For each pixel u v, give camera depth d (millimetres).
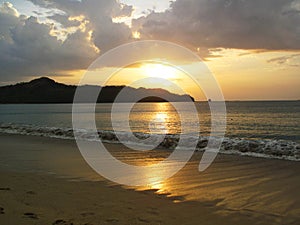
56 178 6801
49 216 4211
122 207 4754
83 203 4902
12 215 4211
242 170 7766
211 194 5652
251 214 4605
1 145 12828
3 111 77250
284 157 9375
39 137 15617
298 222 4289
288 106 85125
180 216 4438
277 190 5922
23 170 7703
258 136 21688
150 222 4137
